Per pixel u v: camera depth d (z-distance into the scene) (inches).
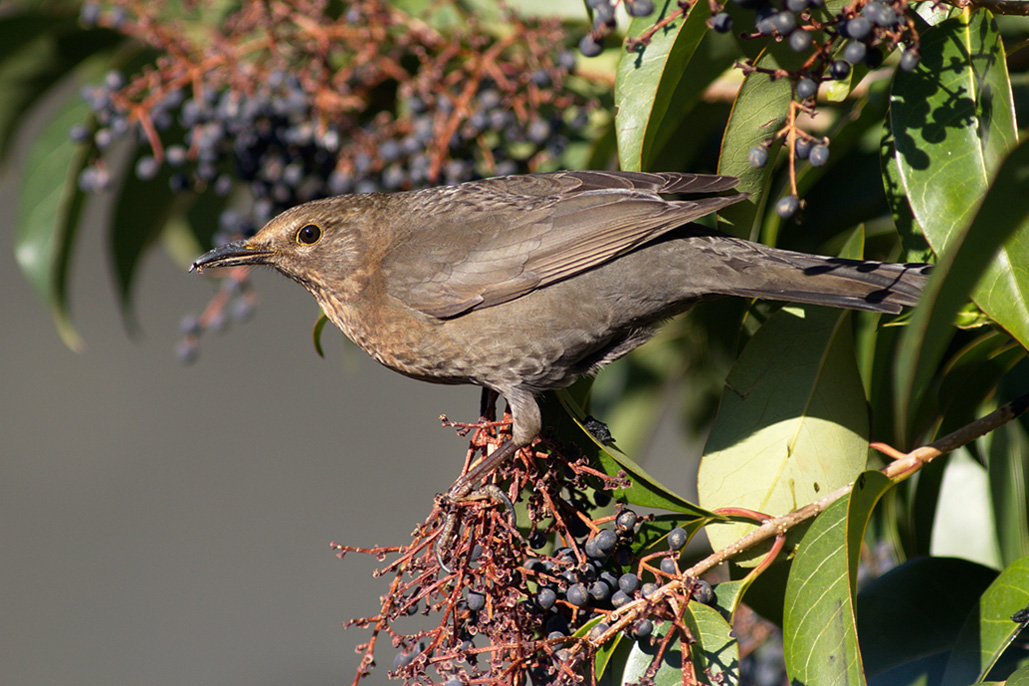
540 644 227.6
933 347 181.6
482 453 300.2
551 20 340.5
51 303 401.7
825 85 306.8
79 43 424.2
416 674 231.1
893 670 253.8
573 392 326.6
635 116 273.9
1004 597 236.5
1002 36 289.9
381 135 351.3
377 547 246.8
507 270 308.8
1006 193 170.6
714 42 277.7
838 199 316.2
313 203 333.7
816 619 227.1
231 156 381.7
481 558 241.8
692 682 220.4
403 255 320.2
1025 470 291.7
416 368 330.0
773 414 274.1
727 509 257.4
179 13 403.5
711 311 351.3
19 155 582.2
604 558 250.4
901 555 306.3
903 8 224.2
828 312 279.3
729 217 294.0
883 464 301.6
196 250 460.4
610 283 302.5
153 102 350.0
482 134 346.0
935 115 239.0
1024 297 221.9
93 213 834.8
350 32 342.0
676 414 415.5
